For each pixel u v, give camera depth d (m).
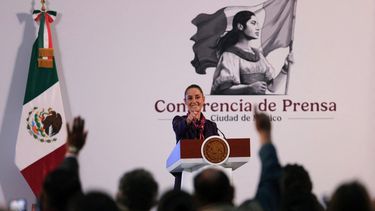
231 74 14.20
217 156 9.42
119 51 14.05
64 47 13.93
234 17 14.30
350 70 14.39
